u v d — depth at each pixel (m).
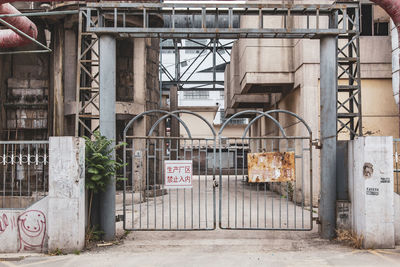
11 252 6.37
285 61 13.77
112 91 7.46
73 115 13.60
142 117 14.77
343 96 12.71
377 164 6.49
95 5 7.48
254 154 7.68
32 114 14.32
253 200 13.90
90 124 13.28
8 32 11.22
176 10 7.66
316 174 12.20
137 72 14.91
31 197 10.17
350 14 12.48
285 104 15.89
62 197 6.25
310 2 12.37
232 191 17.67
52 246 6.20
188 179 7.57
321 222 7.48
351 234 7.11
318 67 12.58
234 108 21.02
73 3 12.77
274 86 14.99
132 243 7.13
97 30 7.38
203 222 9.25
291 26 13.52
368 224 6.47
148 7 7.47
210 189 18.67
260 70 13.76
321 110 7.57
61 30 13.88
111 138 7.37
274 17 13.92
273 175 7.64
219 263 5.73
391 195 6.46
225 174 29.92
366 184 6.50
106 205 7.22
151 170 15.74
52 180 6.27
